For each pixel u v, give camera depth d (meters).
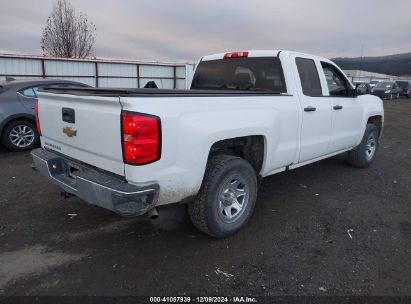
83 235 3.56
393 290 2.78
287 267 3.06
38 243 3.38
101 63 24.58
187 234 3.62
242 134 3.40
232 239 3.54
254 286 2.79
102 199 2.79
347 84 5.33
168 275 2.90
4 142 7.07
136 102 2.62
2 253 3.18
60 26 30.36
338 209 4.40
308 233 3.72
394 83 31.86
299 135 4.29
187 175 2.97
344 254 3.31
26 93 7.22
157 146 2.71
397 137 10.38
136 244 3.40
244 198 3.64
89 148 3.04
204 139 3.03
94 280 2.81
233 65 4.74
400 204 4.63
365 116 5.81
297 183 5.40
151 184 2.76
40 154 3.66
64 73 23.09
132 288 2.72
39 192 4.74
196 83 5.25
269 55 4.33
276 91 4.27
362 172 6.11
